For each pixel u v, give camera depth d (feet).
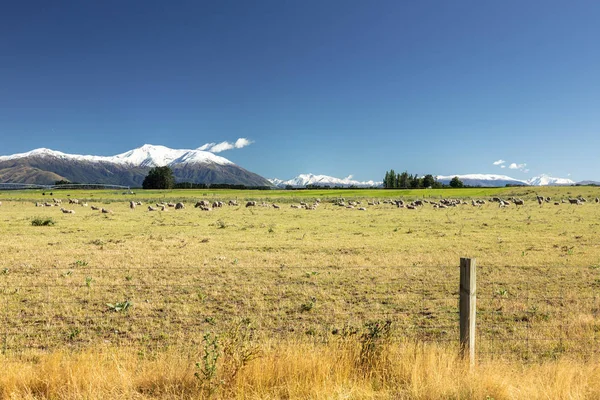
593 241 87.92
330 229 115.44
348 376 22.31
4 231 106.01
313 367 22.35
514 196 362.33
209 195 456.04
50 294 45.29
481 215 165.17
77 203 277.44
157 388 21.07
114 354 26.17
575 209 195.93
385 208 223.51
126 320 37.78
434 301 43.78
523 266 61.41
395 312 40.45
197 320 37.91
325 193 470.80
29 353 29.76
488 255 71.20
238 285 49.96
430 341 32.76
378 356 23.73
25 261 63.98
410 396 20.58
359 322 37.32
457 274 55.62
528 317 38.65
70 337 33.50
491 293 47.16
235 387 20.65
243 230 113.80
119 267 59.98
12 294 45.11
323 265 62.39
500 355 29.60
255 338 32.94
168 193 522.06
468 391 20.57
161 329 35.65
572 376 22.00
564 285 50.52
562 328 35.70
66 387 21.09
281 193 498.69
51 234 101.30
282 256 69.82
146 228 118.83
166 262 64.18
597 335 34.06
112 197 405.39
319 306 42.11
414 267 60.08
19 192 559.38
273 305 42.27
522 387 21.13
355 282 51.75
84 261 64.44
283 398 20.79
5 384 21.29
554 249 77.87
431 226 122.72
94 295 45.19
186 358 25.11
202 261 64.95
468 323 23.49
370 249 78.69
